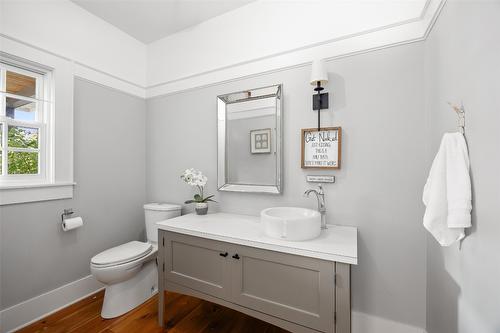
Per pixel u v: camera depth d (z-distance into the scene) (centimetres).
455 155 93
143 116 257
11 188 159
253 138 191
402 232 143
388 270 146
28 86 176
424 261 138
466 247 93
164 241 164
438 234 99
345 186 158
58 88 185
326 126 164
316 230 131
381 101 148
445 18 112
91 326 163
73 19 195
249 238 132
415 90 140
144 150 259
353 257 104
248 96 191
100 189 216
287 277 121
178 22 220
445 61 112
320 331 113
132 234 245
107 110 222
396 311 144
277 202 182
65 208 191
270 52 184
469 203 87
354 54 155
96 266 164
